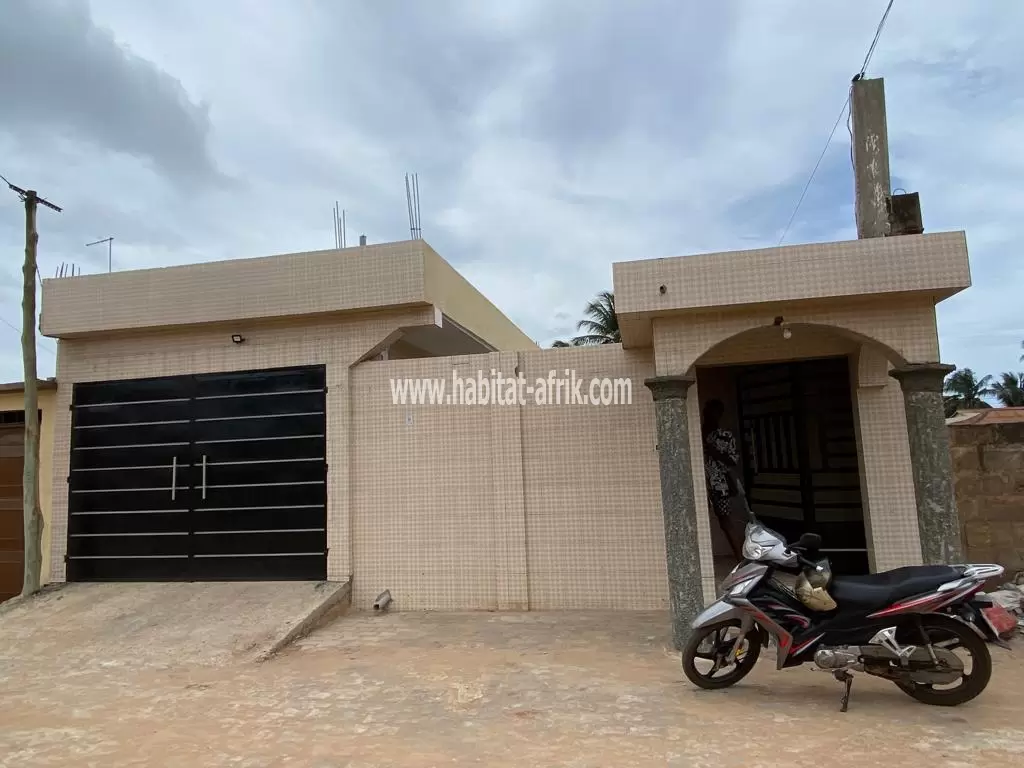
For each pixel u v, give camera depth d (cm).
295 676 524
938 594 410
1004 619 411
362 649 595
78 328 829
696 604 548
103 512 824
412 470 763
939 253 515
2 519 877
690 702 438
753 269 541
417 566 749
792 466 809
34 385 816
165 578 798
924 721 393
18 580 860
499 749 372
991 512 660
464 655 563
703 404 939
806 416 784
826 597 427
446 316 825
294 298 783
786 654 435
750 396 909
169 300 811
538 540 727
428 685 488
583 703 441
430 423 764
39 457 857
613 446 723
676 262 554
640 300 556
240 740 400
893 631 415
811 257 533
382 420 776
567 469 729
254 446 798
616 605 705
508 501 735
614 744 373
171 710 459
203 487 803
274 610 682
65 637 650
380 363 782
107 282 827
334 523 766
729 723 398
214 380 817
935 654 411
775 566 450
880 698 436
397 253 762
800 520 788
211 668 554
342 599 737
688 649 461
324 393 788
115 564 813
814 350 700
